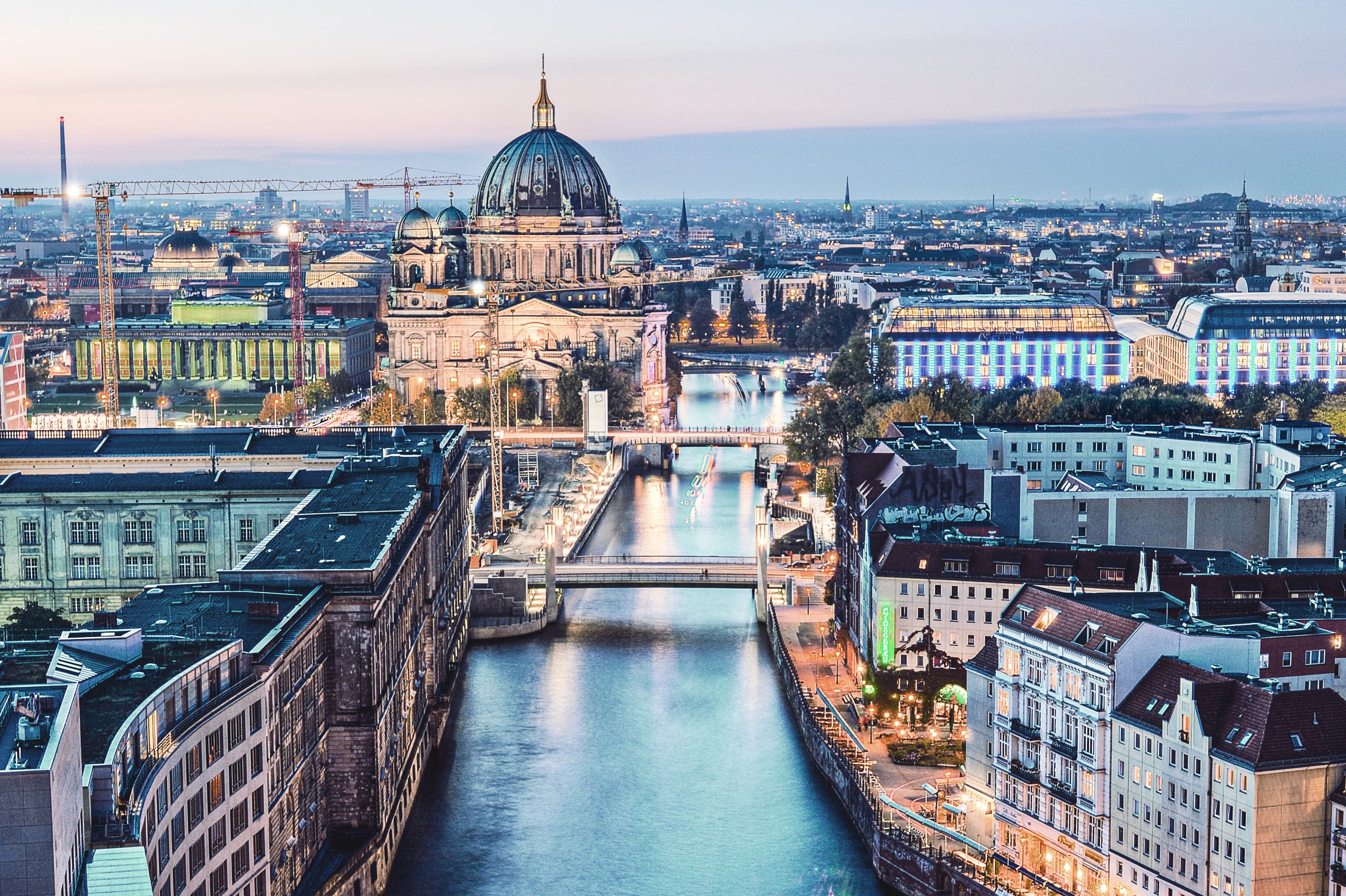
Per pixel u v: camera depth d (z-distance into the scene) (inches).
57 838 5570.9
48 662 7696.9
